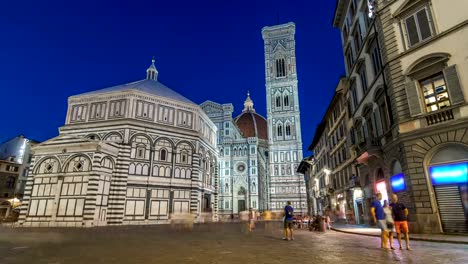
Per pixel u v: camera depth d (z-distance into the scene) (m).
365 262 9.47
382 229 12.95
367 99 27.12
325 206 52.94
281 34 108.88
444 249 12.14
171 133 49.56
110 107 47.97
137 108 47.84
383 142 23.19
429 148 18.05
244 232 25.05
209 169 58.84
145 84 58.09
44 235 21.97
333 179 45.75
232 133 106.50
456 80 17.25
